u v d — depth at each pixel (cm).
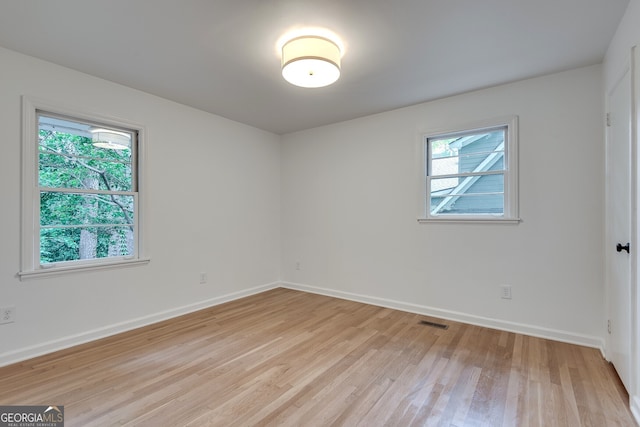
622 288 199
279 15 189
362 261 386
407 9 184
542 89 274
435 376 209
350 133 395
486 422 164
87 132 277
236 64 251
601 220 251
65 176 263
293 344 261
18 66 233
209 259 368
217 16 190
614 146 217
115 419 165
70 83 259
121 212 297
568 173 264
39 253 246
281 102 335
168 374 212
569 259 264
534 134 277
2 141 227
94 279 274
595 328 254
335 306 368
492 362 228
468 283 312
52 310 250
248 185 419
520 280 285
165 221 325
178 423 163
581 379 204
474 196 315
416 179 343
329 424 162
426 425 162
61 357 237
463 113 312
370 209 379
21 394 188
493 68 259
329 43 213
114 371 215
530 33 209
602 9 184
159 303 319
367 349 251
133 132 305
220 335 280
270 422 164
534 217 278
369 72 265
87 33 208
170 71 263
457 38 215
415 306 344
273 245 458
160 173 321
